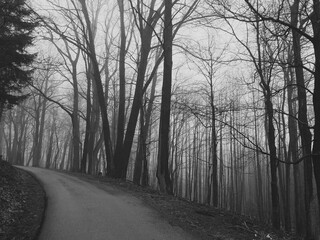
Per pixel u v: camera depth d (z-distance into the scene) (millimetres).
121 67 22172
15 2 15750
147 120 29406
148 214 9109
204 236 7414
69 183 14891
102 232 7281
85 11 22547
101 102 22172
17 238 7008
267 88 12203
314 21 7723
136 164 28016
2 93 17594
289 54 11820
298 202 22938
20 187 12375
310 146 13352
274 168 13625
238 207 38844
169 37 17062
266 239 8289
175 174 37375
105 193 12391
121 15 22547
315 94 7402
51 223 7887
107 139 21656
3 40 16094
